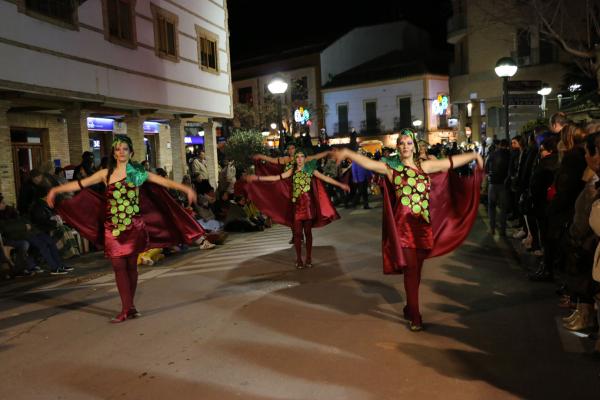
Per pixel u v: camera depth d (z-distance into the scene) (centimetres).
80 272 949
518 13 2311
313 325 580
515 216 1288
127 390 439
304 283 778
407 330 553
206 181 1447
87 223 661
